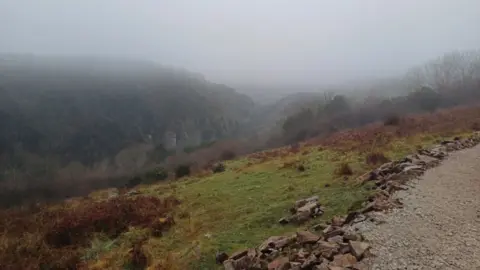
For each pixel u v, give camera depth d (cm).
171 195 1953
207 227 1248
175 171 3300
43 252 1290
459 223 912
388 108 6981
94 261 1152
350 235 833
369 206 1031
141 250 1092
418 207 1029
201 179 2425
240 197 1602
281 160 2472
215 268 885
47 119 11388
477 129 2630
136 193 2353
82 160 9131
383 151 1953
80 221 1507
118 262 1082
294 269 718
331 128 5934
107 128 11631
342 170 1614
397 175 1327
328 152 2347
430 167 1479
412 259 732
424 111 6138
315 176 1706
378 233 855
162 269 938
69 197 3534
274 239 908
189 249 1033
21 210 2334
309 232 900
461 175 1352
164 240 1212
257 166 2416
